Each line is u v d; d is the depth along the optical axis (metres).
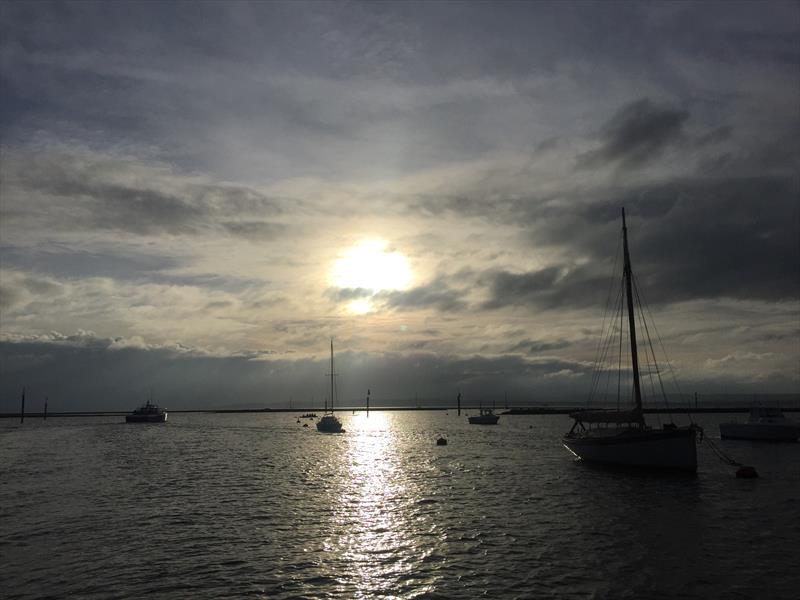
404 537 29.88
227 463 66.44
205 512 36.41
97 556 26.52
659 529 31.61
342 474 55.97
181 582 22.98
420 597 21.30
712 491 44.47
